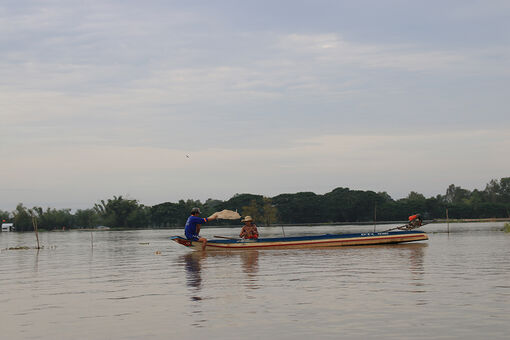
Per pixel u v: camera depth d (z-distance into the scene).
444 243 28.39
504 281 12.46
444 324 8.01
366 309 9.26
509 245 26.25
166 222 143.50
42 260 22.89
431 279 12.94
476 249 23.44
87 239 55.03
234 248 26.34
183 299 10.76
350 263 17.59
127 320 8.82
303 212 140.50
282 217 141.50
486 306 9.33
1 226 147.75
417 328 7.80
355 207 143.00
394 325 8.02
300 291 11.45
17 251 31.17
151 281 13.97
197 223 26.55
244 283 12.98
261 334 7.66
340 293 11.05
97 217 150.88
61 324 8.62
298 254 22.30
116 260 22.03
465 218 152.25
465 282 12.34
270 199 133.75
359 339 7.28
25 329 8.30
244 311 9.32
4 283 14.30
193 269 16.86
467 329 7.69
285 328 7.98
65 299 11.20
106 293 11.95
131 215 143.25
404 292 10.98
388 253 21.72
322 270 15.55
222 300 10.50
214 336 7.60
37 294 12.04
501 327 7.77
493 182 197.25
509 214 154.25
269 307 9.63
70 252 29.11
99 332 8.00
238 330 7.92
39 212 143.12
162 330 8.03
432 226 72.94
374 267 16.08
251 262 18.88
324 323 8.26
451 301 9.84
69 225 147.62
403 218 148.25
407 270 15.05
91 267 18.84
